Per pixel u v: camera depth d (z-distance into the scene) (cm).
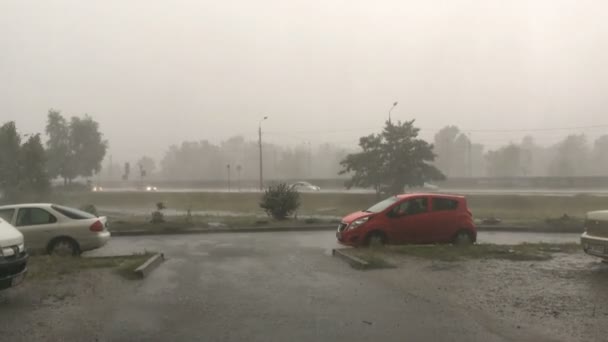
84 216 1301
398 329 627
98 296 813
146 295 821
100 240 1280
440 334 607
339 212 3161
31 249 1239
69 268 1043
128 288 876
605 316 677
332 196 4072
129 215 3086
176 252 1380
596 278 930
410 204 1420
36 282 916
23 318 679
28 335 606
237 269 1078
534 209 3472
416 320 666
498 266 1061
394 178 3441
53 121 6162
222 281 941
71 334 611
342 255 1209
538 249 1293
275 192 2383
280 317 686
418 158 3422
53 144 6128
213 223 2152
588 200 3553
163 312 714
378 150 3459
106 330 628
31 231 1240
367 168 3488
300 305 751
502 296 793
